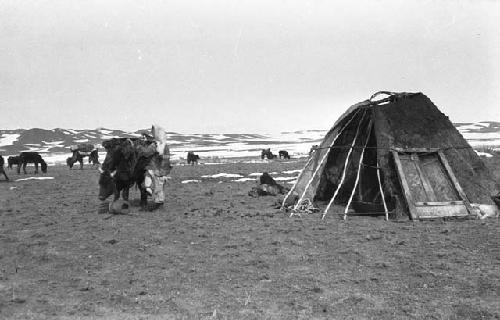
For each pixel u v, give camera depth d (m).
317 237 10.34
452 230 10.73
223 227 11.73
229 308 6.14
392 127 13.75
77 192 21.39
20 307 6.32
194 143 162.38
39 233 11.20
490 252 8.66
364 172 14.98
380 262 8.20
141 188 15.09
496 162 27.58
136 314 5.98
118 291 6.93
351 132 15.70
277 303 6.31
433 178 13.15
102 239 10.53
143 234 11.03
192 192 20.34
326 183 15.95
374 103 14.98
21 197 19.59
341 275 7.54
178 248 9.61
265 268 8.03
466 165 13.59
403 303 6.23
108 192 14.22
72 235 11.06
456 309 5.97
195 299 6.52
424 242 9.62
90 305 6.35
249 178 27.81
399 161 13.02
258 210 14.59
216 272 7.83
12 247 9.88
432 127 14.01
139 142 14.70
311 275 7.55
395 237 10.20
